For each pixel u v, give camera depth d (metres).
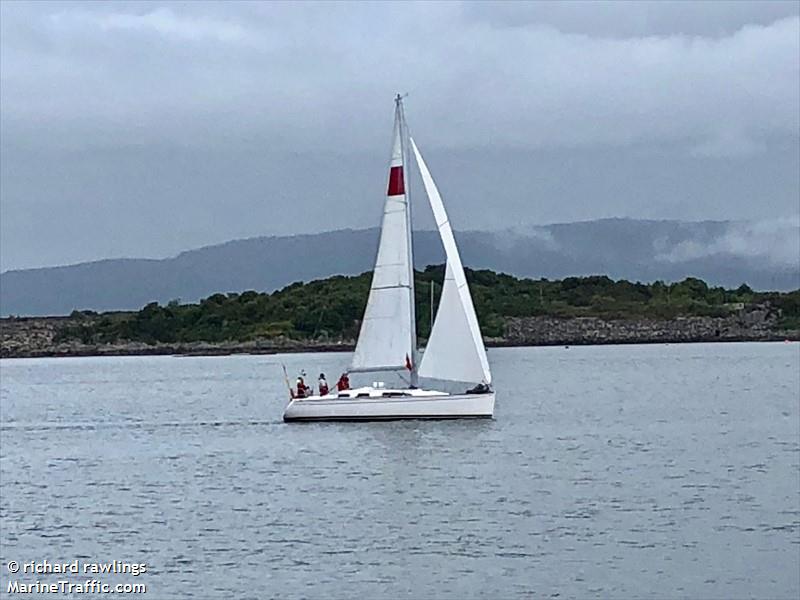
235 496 40.91
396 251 57.88
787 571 29.34
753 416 68.94
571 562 30.34
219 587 28.69
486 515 36.38
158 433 63.69
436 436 54.81
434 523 35.25
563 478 43.47
